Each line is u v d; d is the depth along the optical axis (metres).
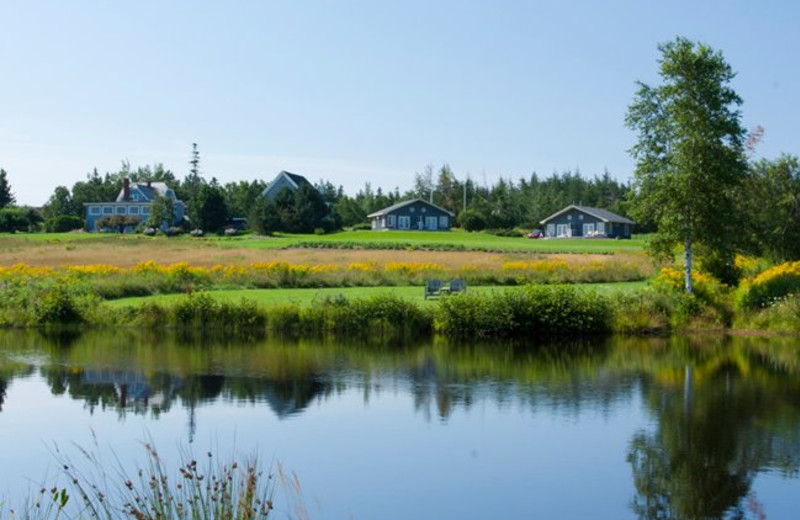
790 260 37.59
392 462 13.22
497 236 94.81
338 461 13.27
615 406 17.27
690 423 15.79
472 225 105.81
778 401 17.62
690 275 30.91
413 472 12.69
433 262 49.06
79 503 10.71
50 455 13.49
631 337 28.28
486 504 11.36
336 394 18.52
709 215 30.09
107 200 120.56
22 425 15.62
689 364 22.64
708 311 30.05
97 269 39.53
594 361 23.27
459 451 13.89
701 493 11.84
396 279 40.44
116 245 65.75
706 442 14.46
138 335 28.62
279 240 74.88
